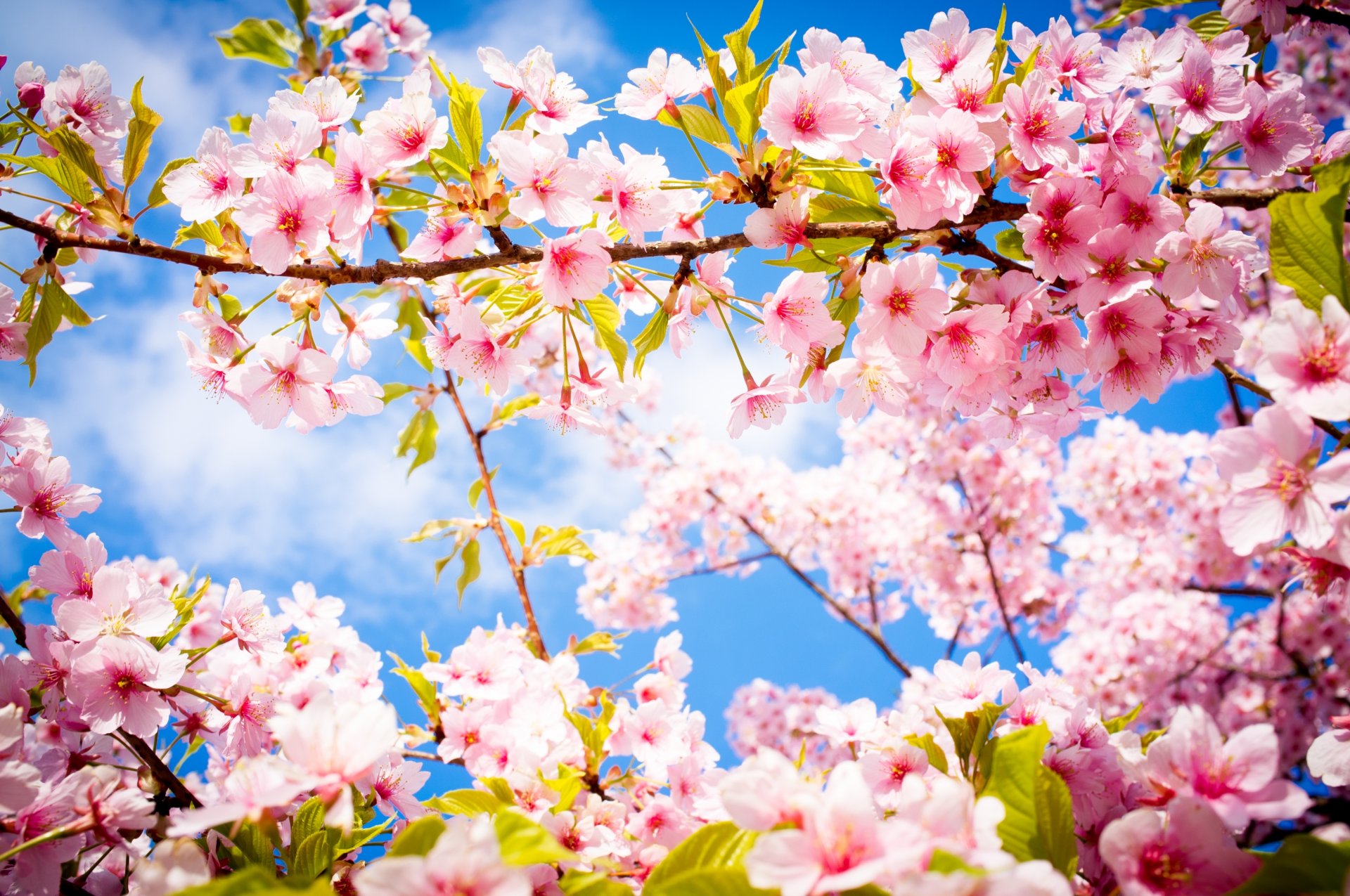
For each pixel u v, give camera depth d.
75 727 0.39
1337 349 0.28
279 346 0.39
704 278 0.41
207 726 0.41
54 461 0.42
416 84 0.38
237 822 0.34
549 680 0.48
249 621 0.43
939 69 0.40
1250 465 0.28
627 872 0.36
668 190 0.41
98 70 0.43
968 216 0.40
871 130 0.38
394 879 0.24
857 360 0.41
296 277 0.37
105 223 0.37
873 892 0.25
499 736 0.45
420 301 0.45
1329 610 0.32
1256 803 0.27
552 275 0.38
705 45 0.38
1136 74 0.41
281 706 0.27
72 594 0.40
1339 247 0.30
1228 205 0.41
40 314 0.41
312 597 0.49
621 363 0.40
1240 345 0.40
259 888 0.24
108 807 0.32
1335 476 0.28
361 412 0.41
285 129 0.37
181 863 0.27
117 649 0.36
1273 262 0.30
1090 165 0.41
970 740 0.34
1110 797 0.32
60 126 0.40
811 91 0.37
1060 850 0.28
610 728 0.43
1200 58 0.40
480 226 0.38
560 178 0.37
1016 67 0.39
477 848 0.25
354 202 0.38
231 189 0.38
